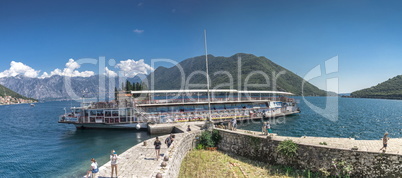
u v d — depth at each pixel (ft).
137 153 74.13
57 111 416.87
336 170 62.03
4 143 128.57
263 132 93.45
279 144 72.79
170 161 60.34
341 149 62.64
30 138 141.90
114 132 147.02
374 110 329.31
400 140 81.41
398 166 56.18
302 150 68.80
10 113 389.80
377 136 139.03
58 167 82.02
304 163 67.82
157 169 54.29
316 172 65.36
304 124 180.86
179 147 76.23
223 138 94.43
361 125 181.47
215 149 94.94
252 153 81.15
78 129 158.30
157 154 66.74
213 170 69.00
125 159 67.21
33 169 81.00
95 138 130.82
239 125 172.35
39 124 217.97
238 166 72.90
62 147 112.47
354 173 60.64
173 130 141.08
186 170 69.31
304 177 63.57
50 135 150.00
